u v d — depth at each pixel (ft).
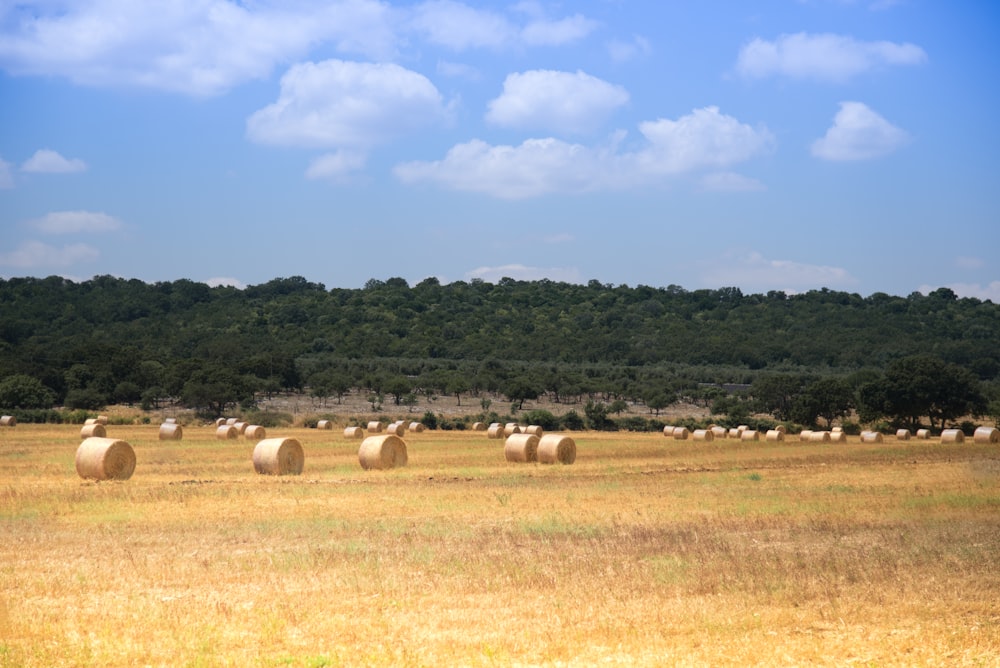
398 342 581.53
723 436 263.70
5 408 334.65
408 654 43.47
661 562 63.21
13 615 49.80
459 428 304.71
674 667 41.52
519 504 95.61
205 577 59.31
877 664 42.34
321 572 60.64
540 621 49.03
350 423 306.14
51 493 102.12
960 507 90.94
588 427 321.93
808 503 94.43
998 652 43.75
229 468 141.59
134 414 345.51
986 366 522.47
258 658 42.98
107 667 42.11
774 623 48.88
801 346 587.27
